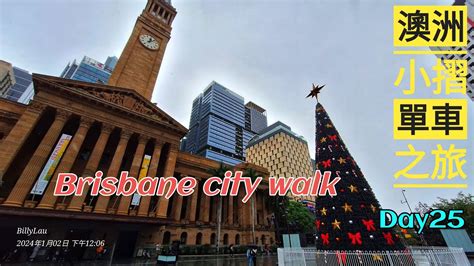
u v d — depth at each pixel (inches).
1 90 4431.6
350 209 490.6
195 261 1054.4
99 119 1309.1
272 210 2175.2
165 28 2279.8
